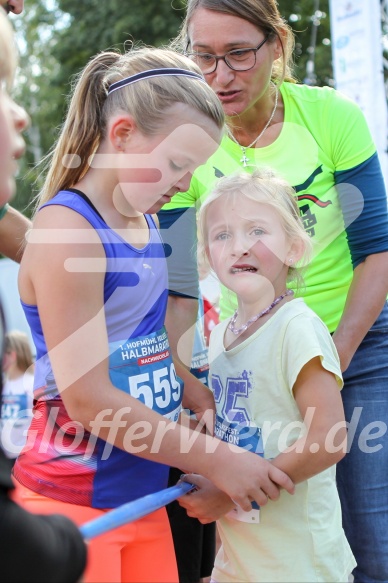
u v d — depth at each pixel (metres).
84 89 1.90
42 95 20.84
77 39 17.09
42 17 21.72
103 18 16.70
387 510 2.37
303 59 15.45
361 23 5.93
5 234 2.23
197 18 2.26
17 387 3.35
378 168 2.41
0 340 1.35
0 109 1.32
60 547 1.29
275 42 2.34
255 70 2.26
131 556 1.90
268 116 2.40
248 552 1.96
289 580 1.91
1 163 1.32
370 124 5.92
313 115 2.40
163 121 1.78
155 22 15.78
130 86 1.82
